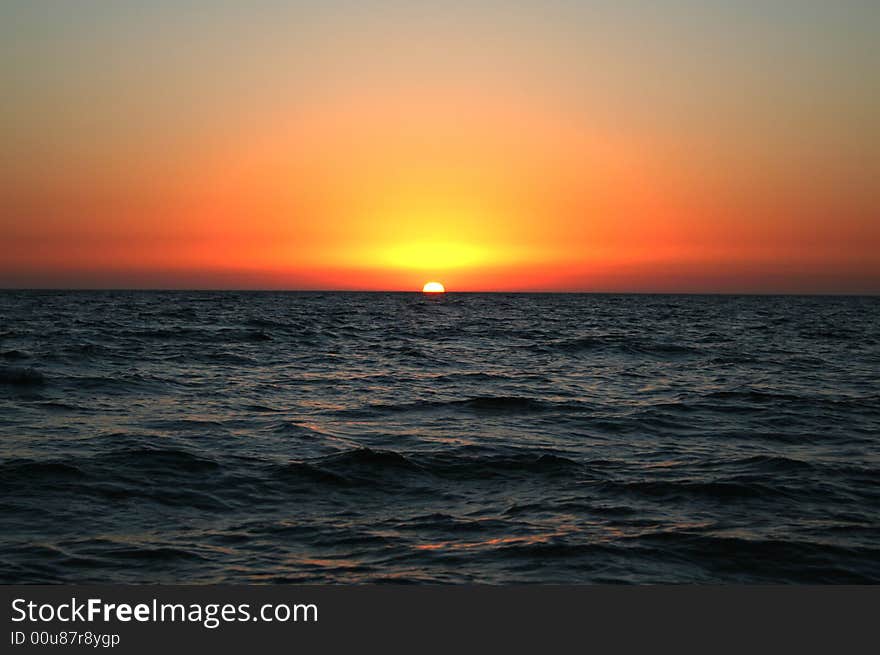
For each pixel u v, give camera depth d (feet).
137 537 37.68
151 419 69.15
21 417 68.33
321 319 291.17
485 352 154.10
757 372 121.70
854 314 428.56
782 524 40.52
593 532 38.86
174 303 479.82
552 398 87.92
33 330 188.75
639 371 121.60
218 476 48.52
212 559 35.12
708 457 56.85
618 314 388.98
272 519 40.88
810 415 77.61
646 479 49.44
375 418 72.69
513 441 61.98
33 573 33.27
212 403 80.43
